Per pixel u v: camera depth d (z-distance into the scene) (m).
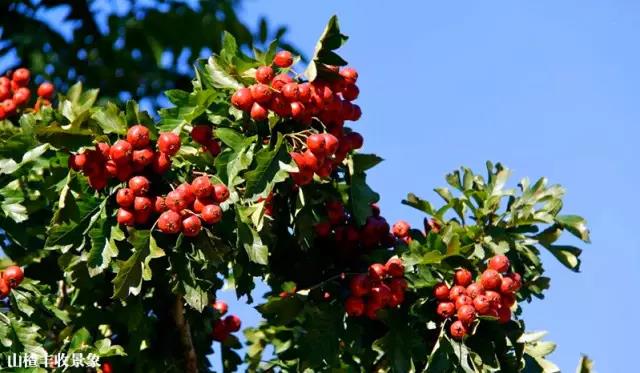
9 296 10.12
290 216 10.26
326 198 10.34
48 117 9.98
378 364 10.77
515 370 10.37
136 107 9.55
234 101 9.59
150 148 9.55
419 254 10.39
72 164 9.47
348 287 10.52
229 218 9.74
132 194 9.40
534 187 11.18
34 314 10.19
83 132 9.45
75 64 14.36
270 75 9.64
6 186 10.55
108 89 14.35
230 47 9.93
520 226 11.08
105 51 14.52
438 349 10.15
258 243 9.53
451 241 10.37
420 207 11.07
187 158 9.75
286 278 10.79
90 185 9.55
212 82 9.82
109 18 14.60
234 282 10.57
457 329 10.15
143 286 10.37
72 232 9.49
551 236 11.12
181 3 14.59
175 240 9.62
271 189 9.44
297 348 11.11
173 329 10.68
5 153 9.73
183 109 9.83
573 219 11.12
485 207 10.96
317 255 10.69
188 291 9.52
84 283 9.95
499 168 11.38
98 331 10.66
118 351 10.16
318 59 9.72
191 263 9.57
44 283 10.78
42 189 10.41
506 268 10.42
